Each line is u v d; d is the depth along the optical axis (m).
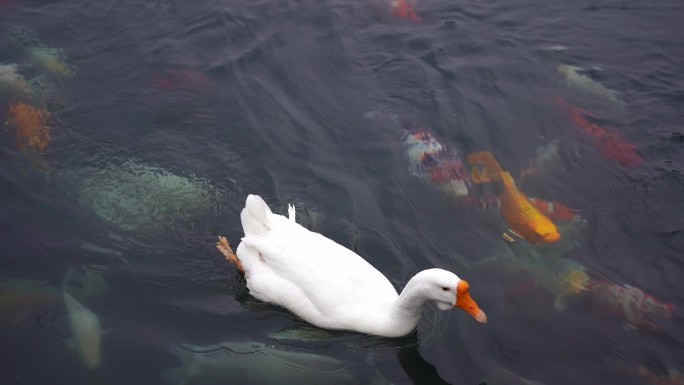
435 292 2.76
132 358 2.82
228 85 3.61
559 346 2.86
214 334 2.89
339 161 3.36
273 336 2.89
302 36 3.81
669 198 3.25
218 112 3.51
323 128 3.47
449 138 3.42
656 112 3.53
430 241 3.12
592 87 3.60
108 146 3.39
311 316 2.90
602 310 2.94
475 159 3.35
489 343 2.87
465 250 3.09
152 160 3.35
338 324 2.89
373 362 2.84
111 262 3.05
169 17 3.88
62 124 3.44
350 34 3.83
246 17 3.89
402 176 3.31
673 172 3.33
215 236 3.15
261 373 2.79
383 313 2.87
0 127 3.40
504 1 4.02
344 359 2.84
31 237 3.10
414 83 3.63
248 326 2.92
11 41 3.73
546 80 3.64
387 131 3.45
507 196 3.22
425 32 3.85
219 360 2.82
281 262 2.91
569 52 3.76
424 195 3.25
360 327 2.88
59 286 2.97
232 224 3.19
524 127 3.47
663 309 2.94
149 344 2.86
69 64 3.65
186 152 3.38
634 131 3.46
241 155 3.38
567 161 3.37
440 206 3.22
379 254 3.08
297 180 3.30
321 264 2.89
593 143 3.42
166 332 2.89
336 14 3.91
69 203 3.20
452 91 3.60
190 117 3.49
